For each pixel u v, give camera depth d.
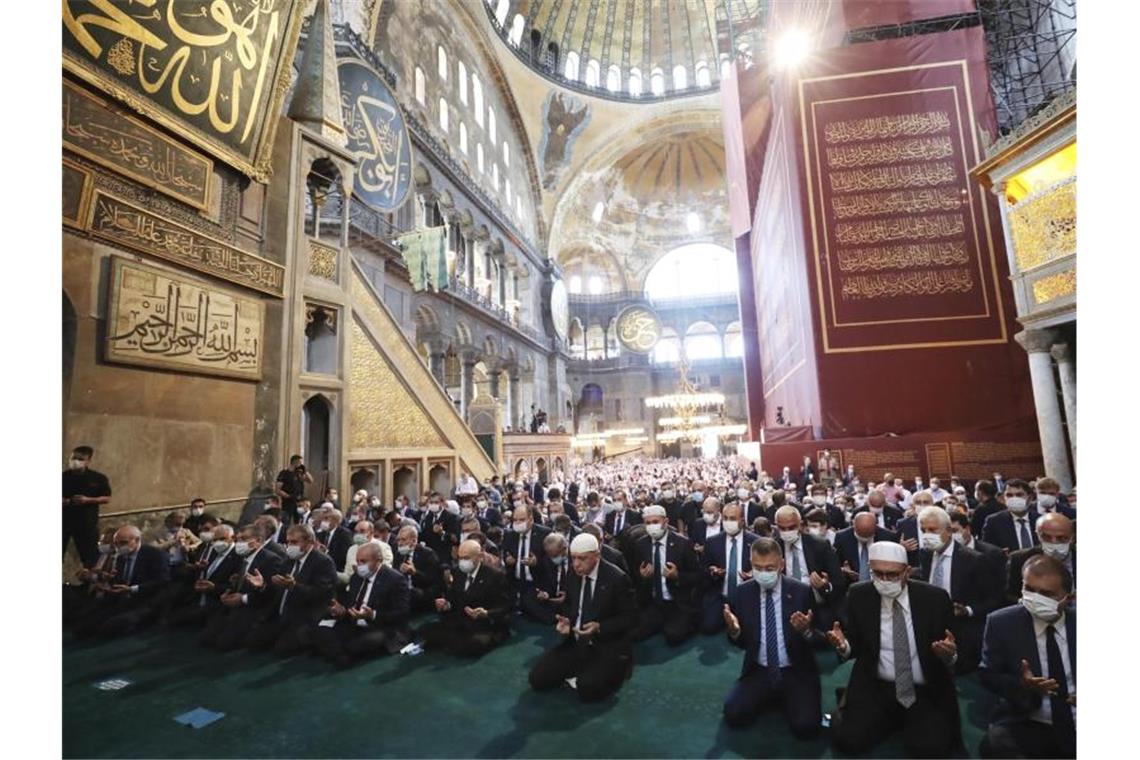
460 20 25.19
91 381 6.18
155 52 6.71
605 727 3.27
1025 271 8.95
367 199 12.74
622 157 39.06
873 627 3.06
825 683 3.91
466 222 24.08
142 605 5.19
